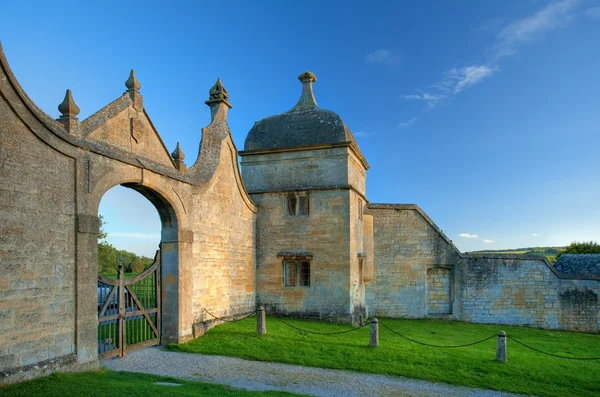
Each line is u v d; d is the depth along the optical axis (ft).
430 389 33.22
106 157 33.76
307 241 59.93
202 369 34.99
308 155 61.36
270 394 28.96
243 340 43.57
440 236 72.33
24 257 27.20
